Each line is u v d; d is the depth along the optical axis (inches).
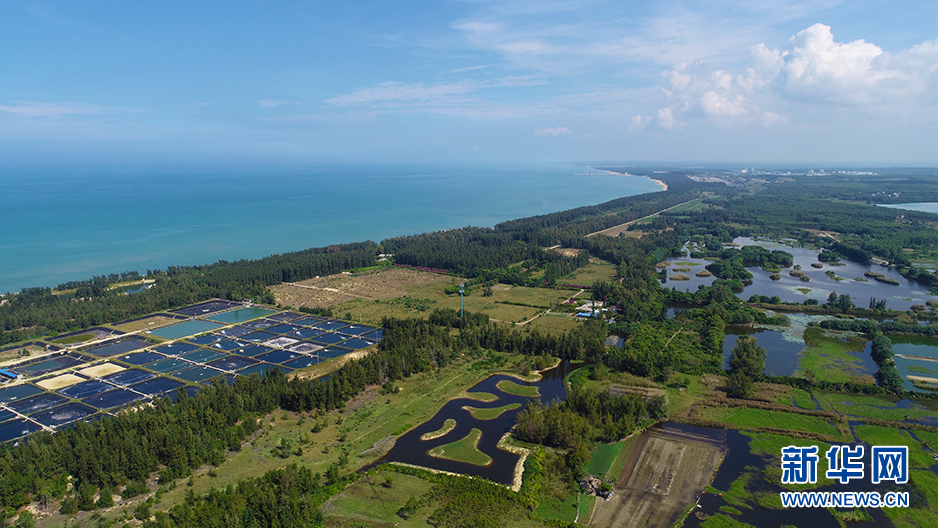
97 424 4402.1
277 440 4261.8
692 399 4926.2
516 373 5649.6
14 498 3319.4
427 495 3513.8
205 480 3695.9
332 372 5674.2
